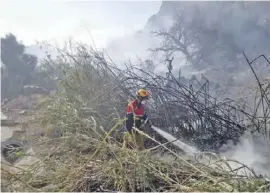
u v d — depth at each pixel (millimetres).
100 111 7031
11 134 6949
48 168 4852
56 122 6359
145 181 4094
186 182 4176
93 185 4332
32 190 4207
